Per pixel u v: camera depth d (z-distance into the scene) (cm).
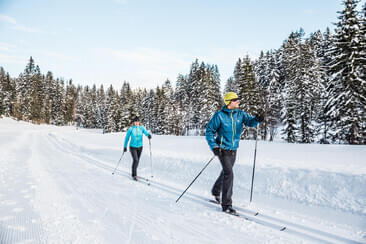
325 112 1875
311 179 396
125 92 6688
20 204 369
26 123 6262
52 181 540
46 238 255
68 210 347
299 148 874
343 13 1744
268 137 3056
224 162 353
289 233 275
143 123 6078
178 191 482
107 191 466
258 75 4531
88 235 264
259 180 460
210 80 3894
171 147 1157
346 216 311
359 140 1659
